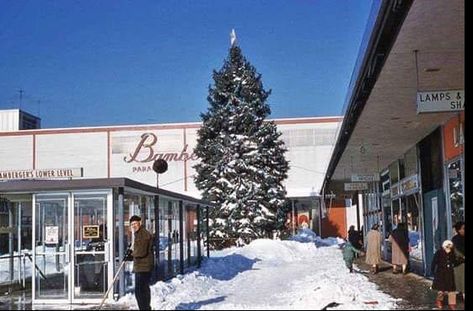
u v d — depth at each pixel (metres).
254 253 33.03
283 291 17.19
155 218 19.20
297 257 33.44
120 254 15.84
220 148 42.47
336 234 59.38
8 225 19.22
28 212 19.08
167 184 59.47
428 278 19.67
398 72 12.39
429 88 13.82
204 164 43.41
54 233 16.19
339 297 14.46
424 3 8.64
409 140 20.95
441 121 17.56
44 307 14.91
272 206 42.28
